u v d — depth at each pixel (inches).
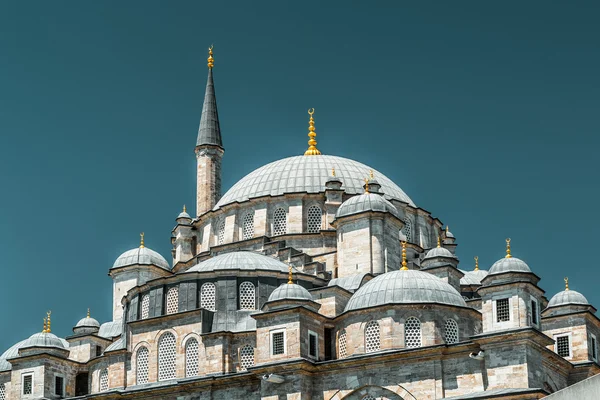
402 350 2962.6
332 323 3240.7
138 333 3486.7
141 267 4143.7
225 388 3243.1
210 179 4601.4
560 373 3053.6
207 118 4726.9
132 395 3363.7
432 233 4242.1
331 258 3789.4
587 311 3277.6
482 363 2871.6
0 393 3934.5
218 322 3400.6
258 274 3491.6
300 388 3031.5
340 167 4210.1
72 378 3754.9
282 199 4040.4
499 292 2869.1
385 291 3132.4
